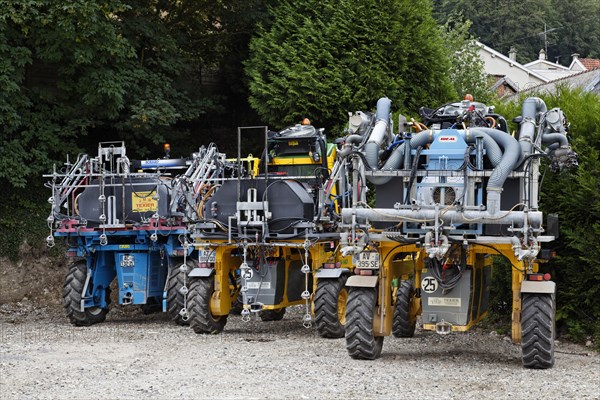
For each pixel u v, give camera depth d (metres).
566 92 13.36
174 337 12.88
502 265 12.78
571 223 11.89
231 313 16.55
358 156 10.03
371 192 12.49
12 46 18.58
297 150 14.58
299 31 20.02
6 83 17.56
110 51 18.59
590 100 13.01
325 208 12.98
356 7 19.86
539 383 8.88
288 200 12.66
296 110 19.83
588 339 11.74
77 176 14.95
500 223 9.52
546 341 9.65
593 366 10.05
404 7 20.02
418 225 9.98
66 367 9.92
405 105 20.11
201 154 15.42
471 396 8.22
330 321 12.62
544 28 68.25
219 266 13.27
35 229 19.59
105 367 9.91
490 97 26.61
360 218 9.82
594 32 71.38
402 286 12.38
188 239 14.48
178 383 8.88
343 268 12.98
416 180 9.92
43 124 19.28
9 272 19.00
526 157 9.60
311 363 10.15
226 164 15.24
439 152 9.88
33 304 18.66
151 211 14.51
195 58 23.59
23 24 18.06
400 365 10.00
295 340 12.49
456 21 28.81
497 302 13.06
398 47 19.69
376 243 10.37
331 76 19.53
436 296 10.16
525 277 9.93
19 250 19.27
